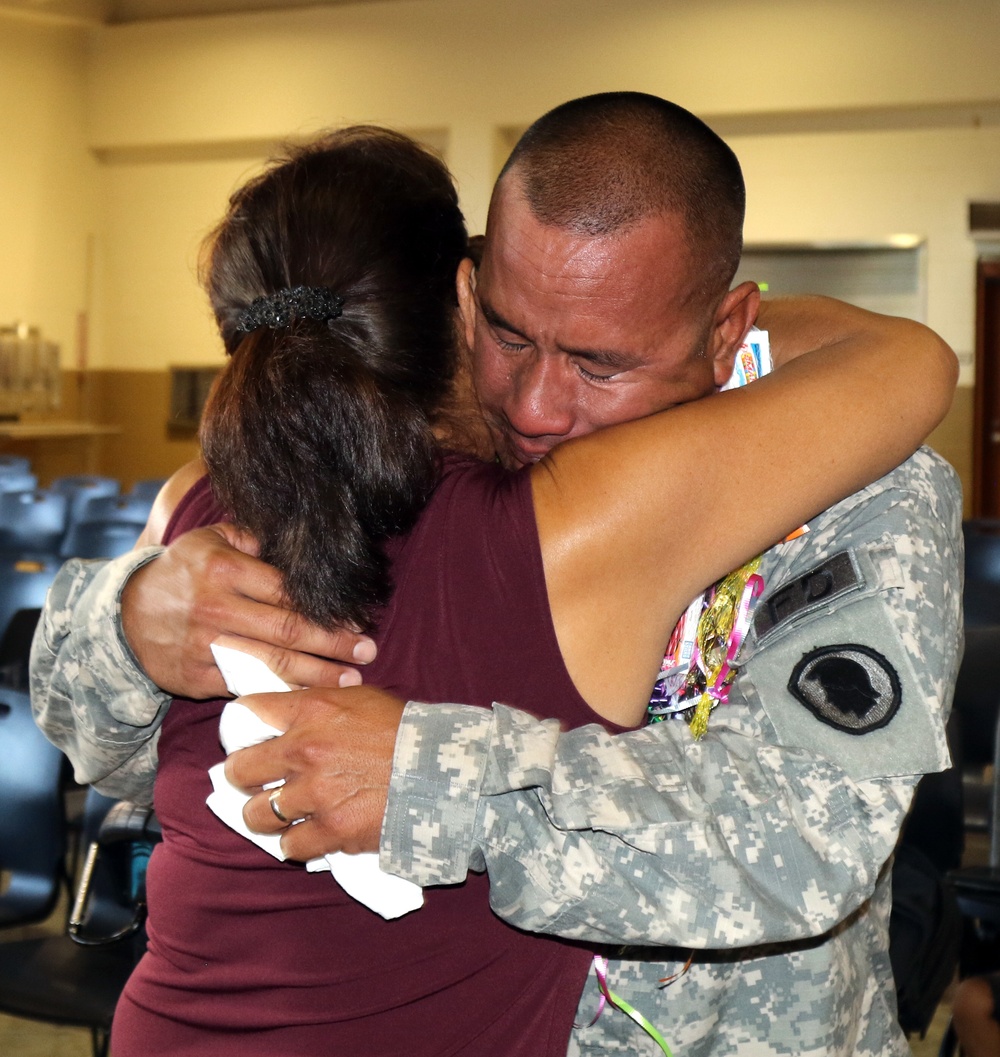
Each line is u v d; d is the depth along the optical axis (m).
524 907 0.80
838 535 0.93
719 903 0.80
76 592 1.01
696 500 0.83
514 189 0.87
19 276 11.45
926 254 9.82
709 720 0.92
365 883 0.82
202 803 0.92
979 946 2.37
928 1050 2.82
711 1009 0.95
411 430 0.85
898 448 0.91
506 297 0.88
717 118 10.00
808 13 9.50
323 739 0.81
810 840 0.82
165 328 11.92
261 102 11.06
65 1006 2.15
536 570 0.83
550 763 0.79
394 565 0.87
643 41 9.83
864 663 0.87
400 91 10.50
